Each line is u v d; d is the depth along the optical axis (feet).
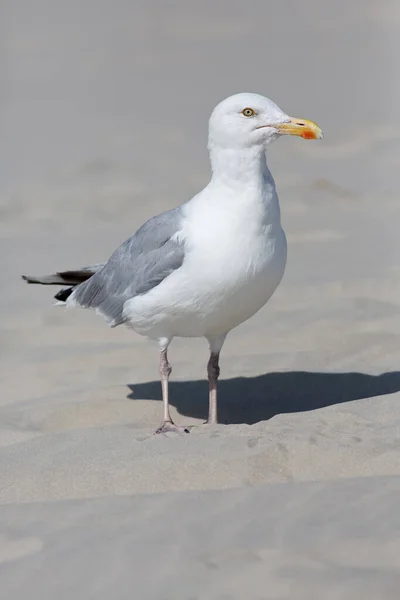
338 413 31.58
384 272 47.47
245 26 135.23
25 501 26.89
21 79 106.11
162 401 36.60
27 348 42.29
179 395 37.09
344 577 21.34
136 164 71.87
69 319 45.01
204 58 114.11
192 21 142.00
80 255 53.31
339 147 73.26
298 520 23.90
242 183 32.27
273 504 24.82
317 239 53.57
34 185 67.72
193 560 22.53
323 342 40.73
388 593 20.67
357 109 85.25
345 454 27.63
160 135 80.69
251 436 29.60
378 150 71.56
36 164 73.51
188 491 26.07
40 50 122.31
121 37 130.62
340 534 23.06
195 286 32.53
